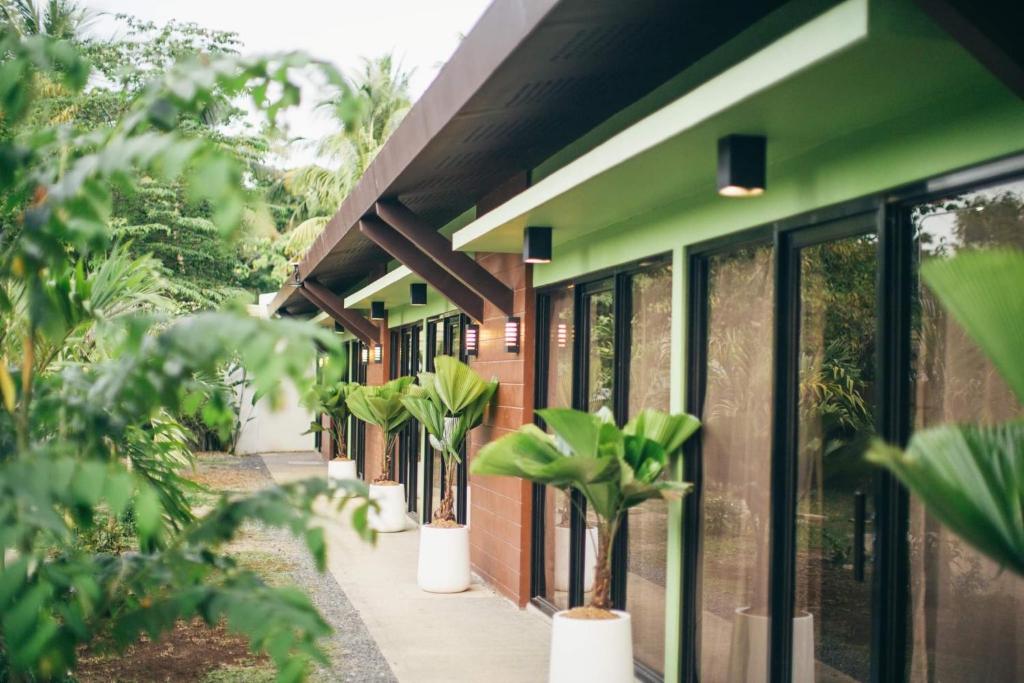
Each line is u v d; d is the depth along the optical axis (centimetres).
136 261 324
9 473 151
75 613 177
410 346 1191
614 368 567
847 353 360
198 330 144
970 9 220
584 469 408
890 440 332
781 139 355
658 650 517
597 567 450
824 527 372
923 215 324
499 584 768
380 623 662
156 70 1479
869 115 321
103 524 573
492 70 419
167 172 138
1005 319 170
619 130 544
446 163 612
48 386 205
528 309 709
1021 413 283
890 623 332
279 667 160
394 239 803
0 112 189
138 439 324
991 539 162
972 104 290
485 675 544
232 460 1869
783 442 398
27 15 1430
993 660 295
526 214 528
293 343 136
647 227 517
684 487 413
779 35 390
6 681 228
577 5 346
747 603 428
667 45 425
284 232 2850
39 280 175
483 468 450
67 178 151
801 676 385
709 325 466
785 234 398
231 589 169
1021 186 279
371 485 1056
